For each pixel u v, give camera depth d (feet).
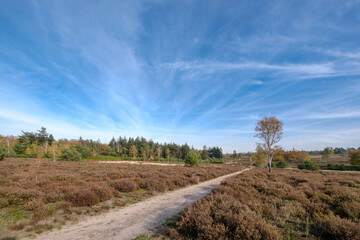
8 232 16.40
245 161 282.97
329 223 15.65
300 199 25.27
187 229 16.25
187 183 50.16
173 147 322.75
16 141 208.13
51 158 153.28
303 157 217.56
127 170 68.74
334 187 32.50
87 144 301.02
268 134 93.66
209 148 390.21
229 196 25.04
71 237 16.33
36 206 22.68
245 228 13.97
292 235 15.62
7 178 37.29
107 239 16.03
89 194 26.96
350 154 157.28
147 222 20.53
